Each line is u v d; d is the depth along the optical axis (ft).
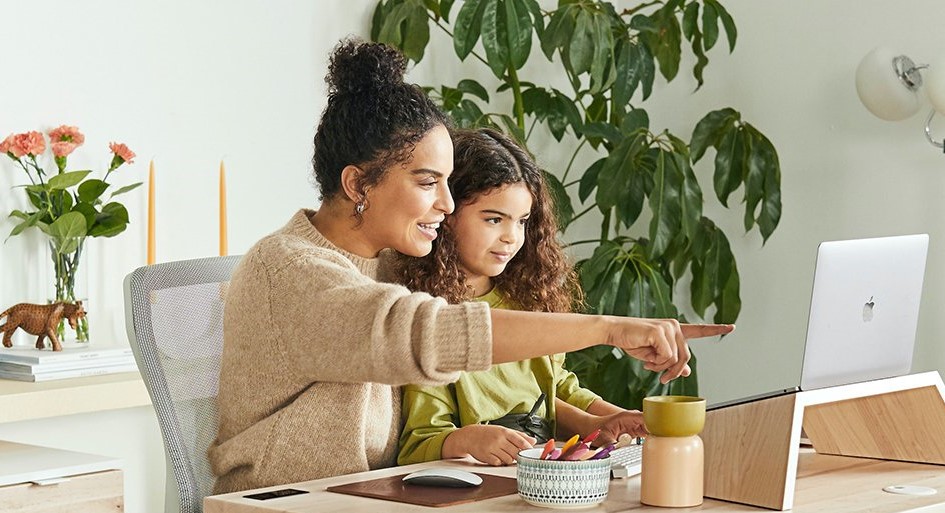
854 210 11.30
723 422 4.50
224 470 5.24
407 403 5.71
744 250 12.12
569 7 10.58
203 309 5.67
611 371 10.67
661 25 11.51
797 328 11.72
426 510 4.19
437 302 4.53
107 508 6.30
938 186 10.74
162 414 5.38
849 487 4.81
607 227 11.44
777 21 11.80
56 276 8.37
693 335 4.61
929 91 9.95
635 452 5.28
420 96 5.23
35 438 8.87
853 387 4.89
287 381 5.00
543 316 4.50
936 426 5.29
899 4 10.92
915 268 5.25
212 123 9.80
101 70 9.13
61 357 7.96
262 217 10.18
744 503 4.35
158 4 9.45
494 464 5.16
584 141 11.78
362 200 5.22
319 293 4.77
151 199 9.19
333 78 5.25
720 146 11.13
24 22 8.70
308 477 5.11
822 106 11.49
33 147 8.39
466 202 6.16
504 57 10.21
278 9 10.24
